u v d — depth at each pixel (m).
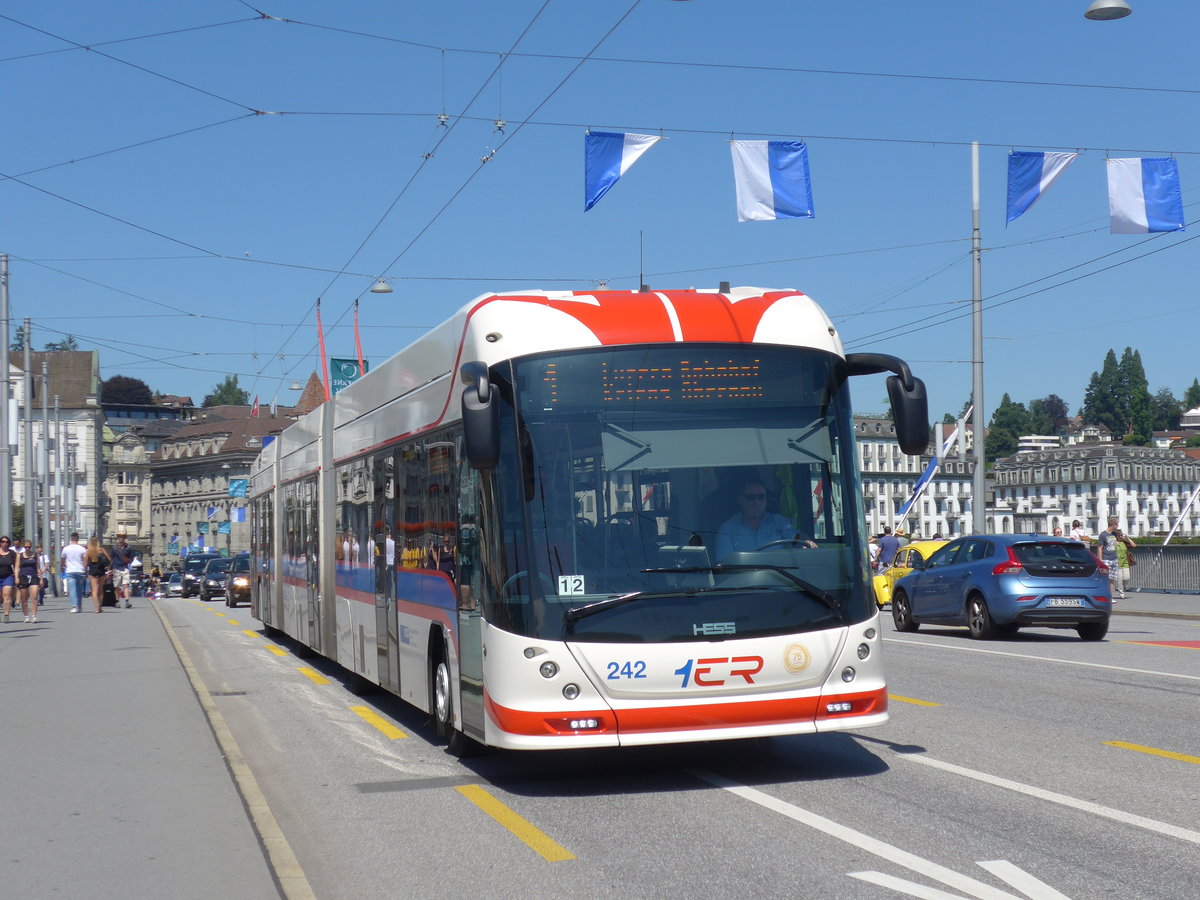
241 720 13.02
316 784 9.45
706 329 8.99
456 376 9.78
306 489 17.64
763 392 8.95
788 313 9.27
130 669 16.58
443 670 10.19
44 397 57.53
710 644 8.39
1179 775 8.74
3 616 31.00
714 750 10.22
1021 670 15.29
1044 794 8.19
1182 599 32.34
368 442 13.38
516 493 8.57
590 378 8.77
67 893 6.20
